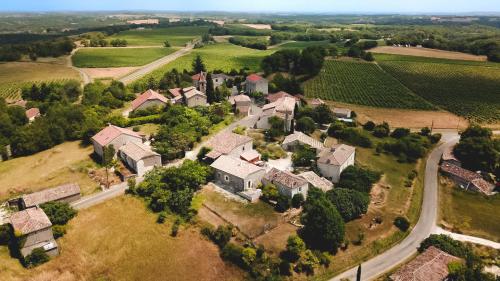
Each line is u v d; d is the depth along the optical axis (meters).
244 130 107.81
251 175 76.44
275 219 68.19
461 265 55.12
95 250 60.19
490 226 72.56
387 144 105.81
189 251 60.53
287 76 193.12
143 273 56.12
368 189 80.88
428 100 161.00
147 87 153.38
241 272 56.72
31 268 56.34
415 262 56.72
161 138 94.81
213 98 133.00
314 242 62.81
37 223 58.72
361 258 62.00
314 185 76.94
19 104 137.88
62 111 105.31
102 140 88.12
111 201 72.88
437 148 112.88
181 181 74.12
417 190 84.69
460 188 87.50
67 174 82.00
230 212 69.88
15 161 89.75
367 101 159.38
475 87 178.00
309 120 113.38
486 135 110.06
